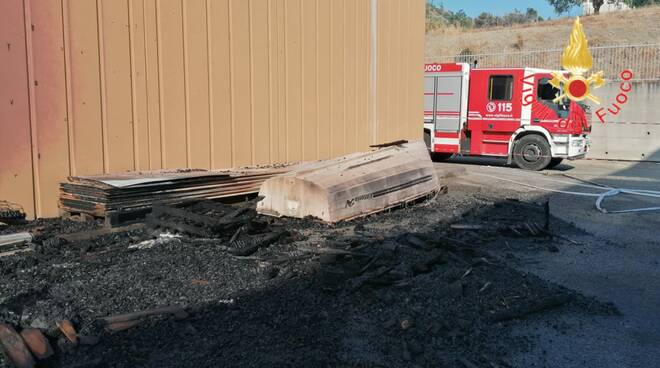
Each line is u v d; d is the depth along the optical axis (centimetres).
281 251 585
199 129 803
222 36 829
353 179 789
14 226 600
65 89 651
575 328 452
